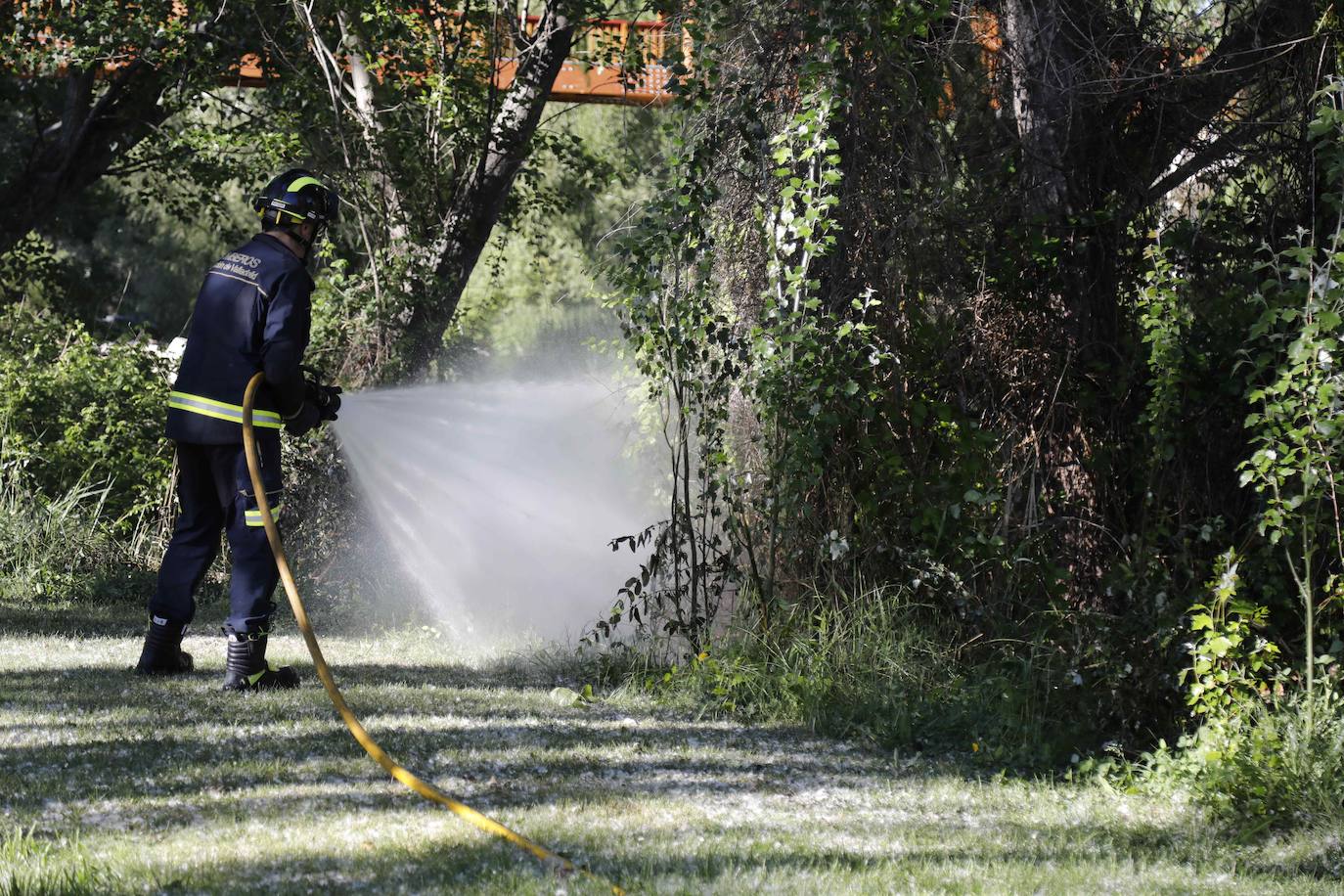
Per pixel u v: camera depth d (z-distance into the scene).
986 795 7.54
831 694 9.57
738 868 5.40
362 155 21.00
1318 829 6.95
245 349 9.20
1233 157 10.75
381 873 5.15
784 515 10.62
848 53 10.41
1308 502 8.23
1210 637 8.08
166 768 6.69
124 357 19.03
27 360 19.06
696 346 10.87
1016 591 10.27
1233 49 10.70
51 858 5.02
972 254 11.14
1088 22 10.94
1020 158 11.27
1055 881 5.59
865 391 10.43
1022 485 10.86
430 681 10.19
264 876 5.02
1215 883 5.83
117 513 17.89
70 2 22.08
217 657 10.89
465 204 21.20
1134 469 10.27
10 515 16.22
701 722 9.27
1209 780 7.41
